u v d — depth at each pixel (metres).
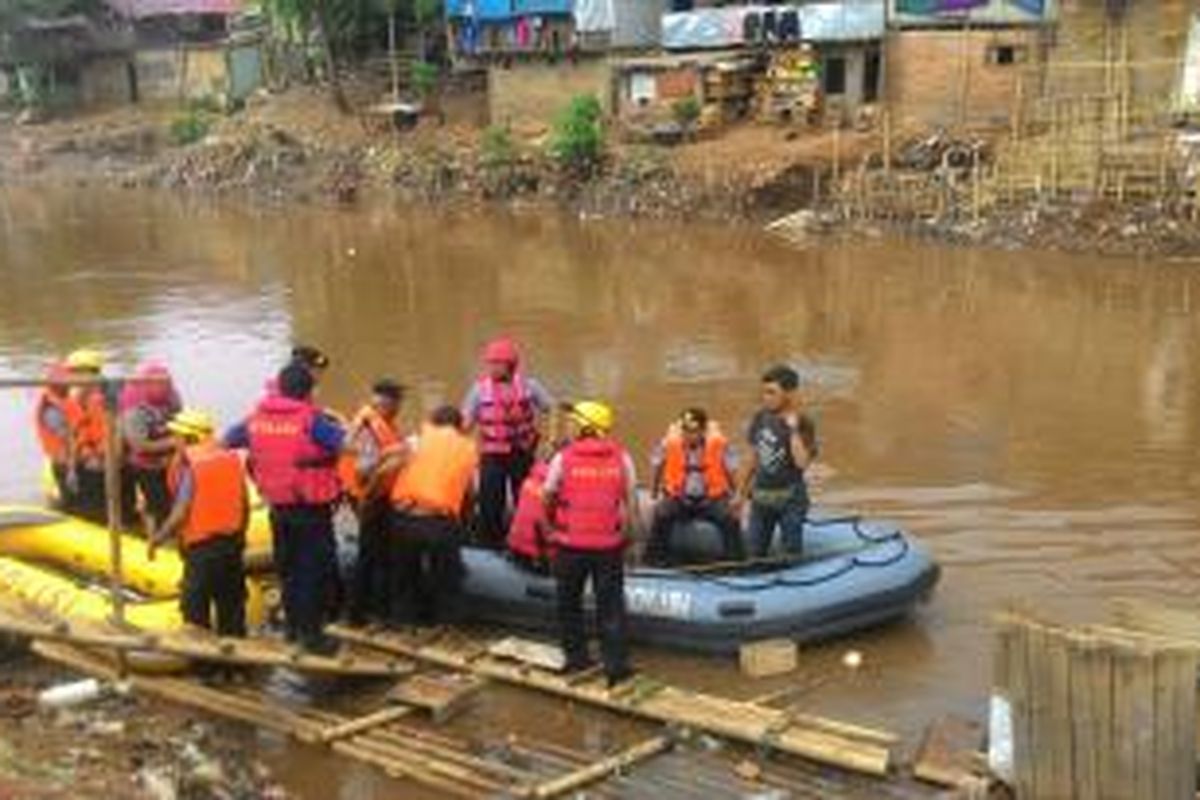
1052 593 11.98
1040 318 23.30
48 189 52.06
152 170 52.09
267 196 45.94
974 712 9.79
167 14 65.12
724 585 10.62
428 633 10.80
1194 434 16.86
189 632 9.79
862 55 37.22
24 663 10.41
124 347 23.27
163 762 8.82
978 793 8.34
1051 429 17.16
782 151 35.91
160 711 9.63
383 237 35.53
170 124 57.31
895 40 36.47
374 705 9.85
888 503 14.52
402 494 10.62
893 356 21.14
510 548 11.05
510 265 30.33
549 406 11.71
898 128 35.75
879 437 16.98
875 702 9.95
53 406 11.99
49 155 58.00
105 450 10.88
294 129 49.12
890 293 25.69
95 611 10.40
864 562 10.96
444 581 10.85
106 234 38.53
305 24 51.00
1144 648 7.38
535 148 42.00
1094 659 7.46
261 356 22.25
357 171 45.53
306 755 9.16
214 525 9.92
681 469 11.19
